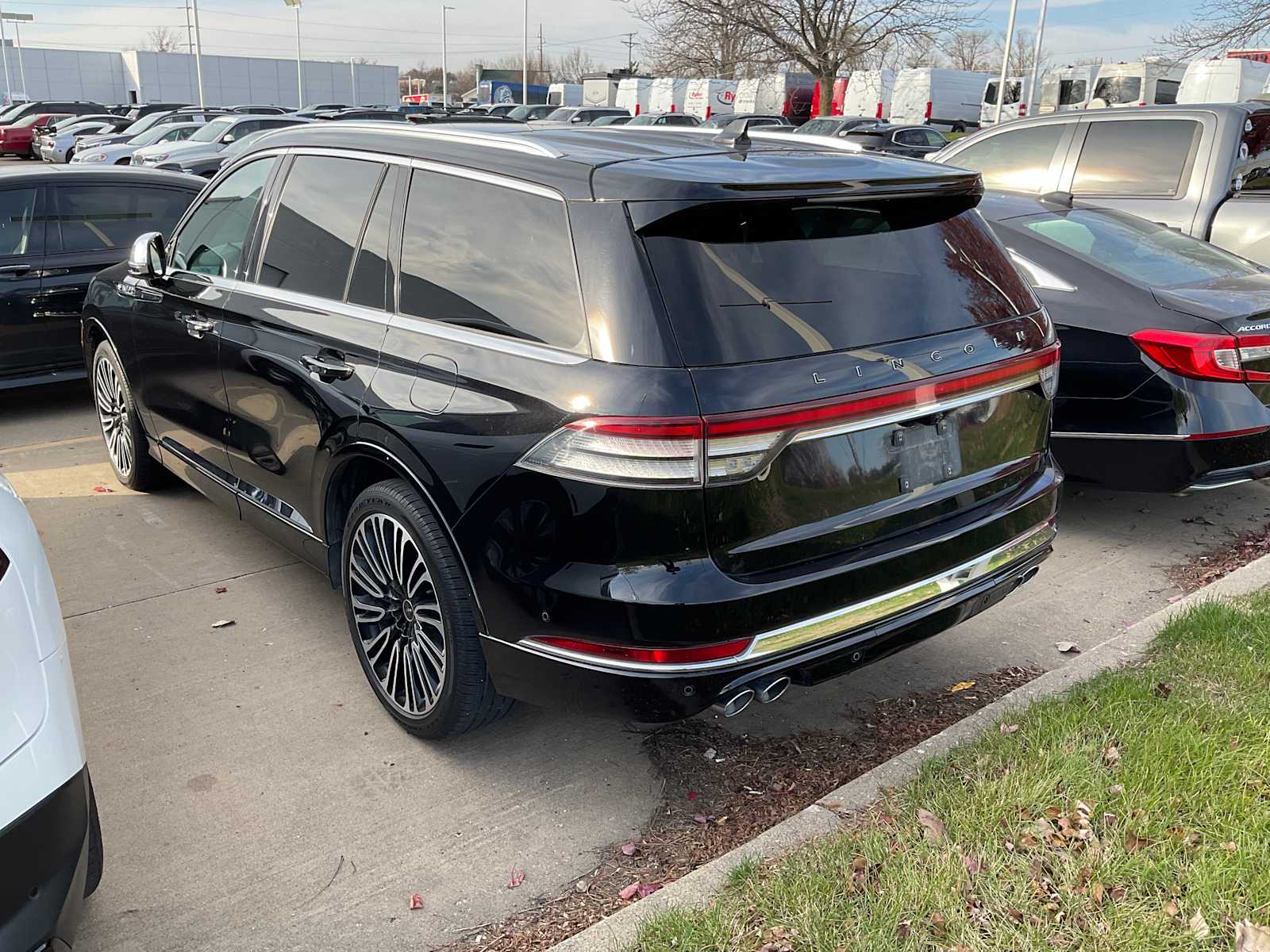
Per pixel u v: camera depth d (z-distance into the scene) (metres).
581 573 2.59
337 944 2.57
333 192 3.67
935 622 3.00
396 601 3.30
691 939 2.34
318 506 3.58
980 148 8.41
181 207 7.71
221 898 2.72
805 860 2.58
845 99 39.09
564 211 2.77
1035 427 3.30
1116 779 2.82
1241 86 18.77
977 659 3.96
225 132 22.48
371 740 3.43
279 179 3.99
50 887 1.98
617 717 2.67
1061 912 2.39
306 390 3.48
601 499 2.52
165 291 4.52
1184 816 2.68
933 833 2.64
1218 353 4.49
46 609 2.17
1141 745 2.96
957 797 2.79
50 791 2.00
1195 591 4.45
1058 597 4.51
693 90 39.44
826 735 3.46
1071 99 35.12
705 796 3.15
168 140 25.89
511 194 2.95
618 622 2.55
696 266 2.59
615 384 2.51
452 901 2.72
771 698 2.71
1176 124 7.25
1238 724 3.07
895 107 37.62
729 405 2.48
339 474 3.46
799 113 39.16
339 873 2.82
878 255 2.91
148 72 57.44
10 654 2.01
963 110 37.75
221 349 4.04
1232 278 5.12
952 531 2.98
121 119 35.50
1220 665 3.45
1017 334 3.14
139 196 7.54
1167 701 3.21
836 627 2.73
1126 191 7.45
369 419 3.16
